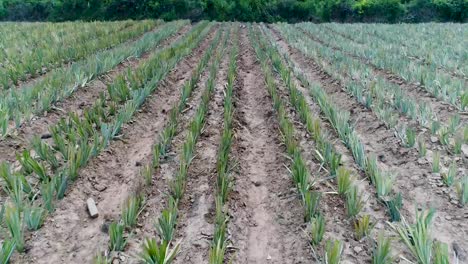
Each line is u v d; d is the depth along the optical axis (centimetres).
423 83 647
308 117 474
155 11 2856
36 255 273
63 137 447
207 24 1991
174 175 389
